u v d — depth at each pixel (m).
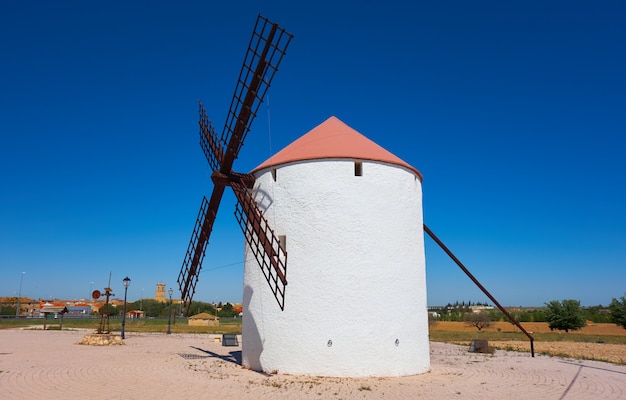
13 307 94.31
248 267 14.45
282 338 12.88
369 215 13.16
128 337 28.69
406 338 13.02
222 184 14.58
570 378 12.90
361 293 12.66
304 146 14.21
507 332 46.78
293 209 13.41
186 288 15.91
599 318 75.38
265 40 12.17
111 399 9.38
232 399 9.54
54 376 12.01
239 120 13.18
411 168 14.37
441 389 10.91
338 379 11.93
